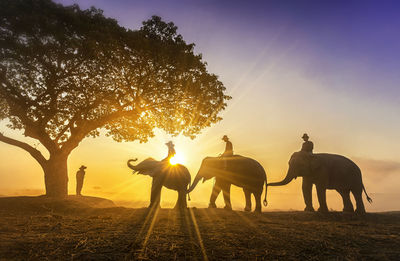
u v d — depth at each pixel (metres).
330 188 13.12
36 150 15.38
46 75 14.62
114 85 16.55
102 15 15.70
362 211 12.38
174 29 16.17
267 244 5.40
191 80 16.02
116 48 14.63
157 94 16.62
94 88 15.55
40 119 15.16
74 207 11.94
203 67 16.61
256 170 12.51
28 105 14.66
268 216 10.80
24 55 13.70
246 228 7.09
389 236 6.59
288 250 5.06
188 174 12.65
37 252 4.46
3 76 13.86
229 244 5.29
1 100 14.89
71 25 14.38
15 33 13.74
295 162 13.04
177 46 15.72
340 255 4.90
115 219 8.40
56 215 9.11
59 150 15.55
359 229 7.67
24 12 13.62
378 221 10.98
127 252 4.58
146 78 16.36
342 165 13.01
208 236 5.95
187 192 12.41
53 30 13.45
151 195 12.27
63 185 15.16
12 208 11.46
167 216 9.11
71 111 15.96
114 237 5.59
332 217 11.14
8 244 4.84
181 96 16.97
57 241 5.18
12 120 17.33
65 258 4.20
